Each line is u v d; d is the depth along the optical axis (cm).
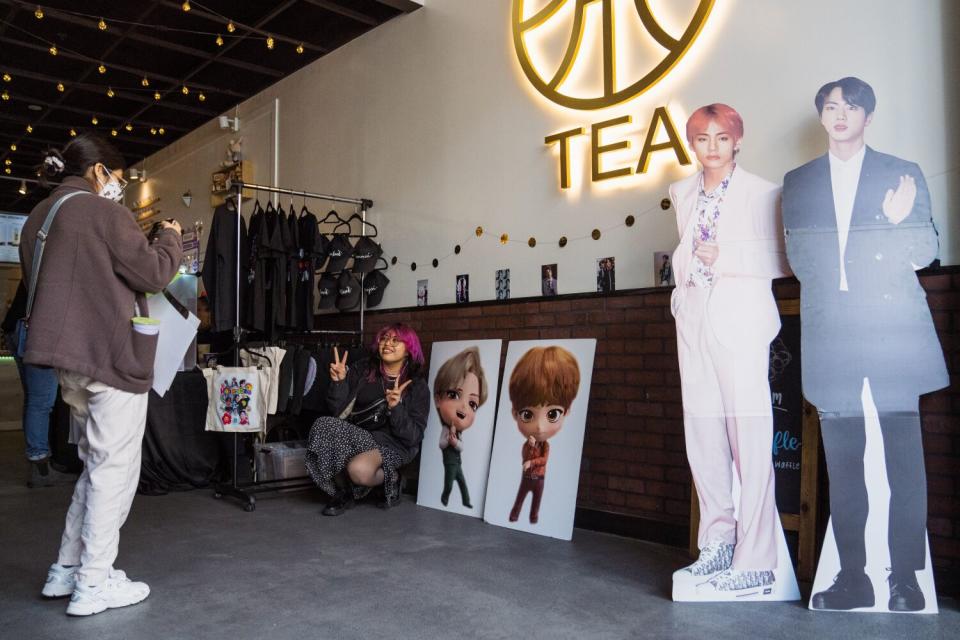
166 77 707
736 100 355
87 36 632
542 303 434
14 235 949
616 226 403
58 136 892
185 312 309
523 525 396
